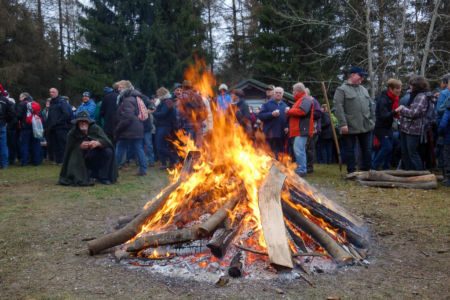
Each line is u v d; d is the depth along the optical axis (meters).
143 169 7.66
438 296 2.28
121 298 2.30
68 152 6.62
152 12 24.47
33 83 23.78
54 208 4.80
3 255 3.09
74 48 28.70
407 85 14.67
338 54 18.31
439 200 5.00
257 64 21.00
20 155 10.45
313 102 6.95
